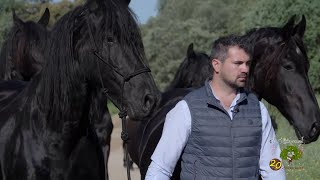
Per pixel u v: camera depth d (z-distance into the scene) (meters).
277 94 5.11
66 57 4.54
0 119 5.03
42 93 4.70
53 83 4.61
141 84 4.32
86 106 4.66
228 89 3.94
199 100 4.00
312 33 24.30
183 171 4.06
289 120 5.16
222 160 3.93
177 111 4.02
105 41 4.38
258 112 4.01
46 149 4.64
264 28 5.25
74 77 4.54
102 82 4.46
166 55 40.94
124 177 11.38
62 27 4.61
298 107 5.01
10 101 5.38
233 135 3.94
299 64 5.04
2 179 4.85
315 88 24.44
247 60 3.88
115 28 4.36
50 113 4.63
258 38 5.18
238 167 3.93
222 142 3.93
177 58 40.91
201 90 4.05
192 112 3.97
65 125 4.60
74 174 4.70
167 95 6.06
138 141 6.08
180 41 40.66
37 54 7.41
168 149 3.99
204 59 6.92
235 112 3.95
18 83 6.11
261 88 5.16
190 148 4.01
